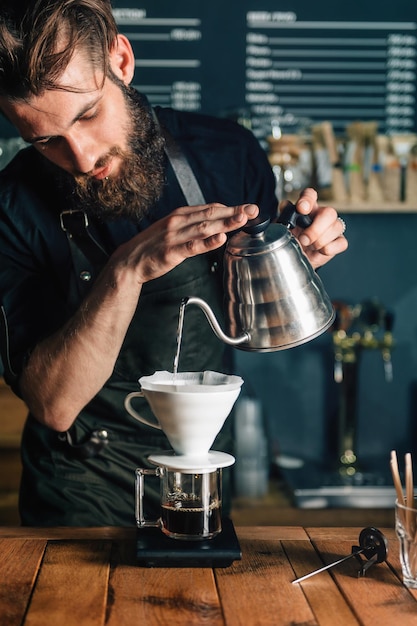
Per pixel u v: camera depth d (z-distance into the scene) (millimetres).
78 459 1896
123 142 1627
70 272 1888
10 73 1440
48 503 1879
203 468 1354
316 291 1500
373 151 3166
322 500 2926
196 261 1895
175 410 1346
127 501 1923
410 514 1272
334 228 1678
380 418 3463
